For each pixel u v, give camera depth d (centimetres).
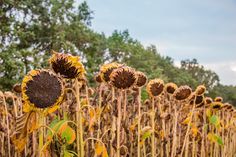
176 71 7838
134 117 432
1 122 343
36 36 3253
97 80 347
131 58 4834
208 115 544
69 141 252
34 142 286
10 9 2905
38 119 239
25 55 2486
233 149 756
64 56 242
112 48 4597
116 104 340
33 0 3162
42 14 3284
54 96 213
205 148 565
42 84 212
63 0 3356
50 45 3300
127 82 270
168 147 435
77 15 3566
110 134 344
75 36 3491
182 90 399
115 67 299
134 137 402
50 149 252
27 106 229
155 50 8150
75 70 243
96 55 4091
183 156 482
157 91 371
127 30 6062
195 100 452
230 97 8656
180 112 484
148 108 481
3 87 2342
